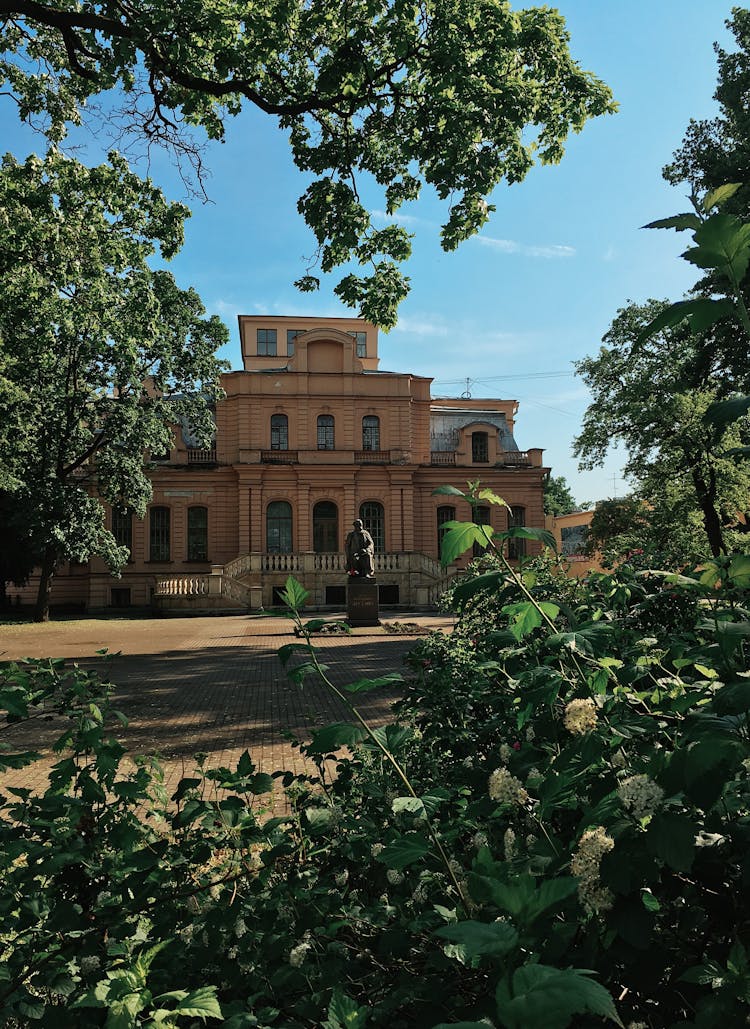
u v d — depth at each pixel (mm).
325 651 16438
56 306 15102
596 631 1694
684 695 1755
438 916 1677
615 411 26656
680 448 21938
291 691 11266
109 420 28422
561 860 1482
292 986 1716
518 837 1927
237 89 11289
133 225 15938
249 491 38719
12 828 2289
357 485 39844
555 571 5523
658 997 1398
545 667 1829
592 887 1318
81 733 2488
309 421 39938
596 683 1811
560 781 1592
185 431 39875
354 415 40312
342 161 12242
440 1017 1420
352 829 2361
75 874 2229
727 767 1320
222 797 4938
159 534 38844
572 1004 785
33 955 1903
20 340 20469
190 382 30562
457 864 1870
